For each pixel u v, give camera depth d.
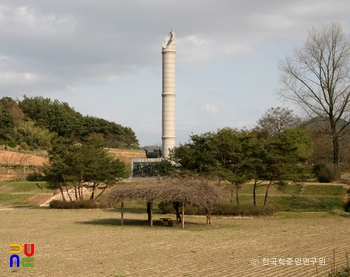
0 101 139.25
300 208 56.69
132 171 82.38
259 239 32.25
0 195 74.81
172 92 80.38
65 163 63.47
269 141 55.78
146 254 26.36
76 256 26.09
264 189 66.00
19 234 36.91
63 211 58.69
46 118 136.88
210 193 41.28
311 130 82.94
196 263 23.20
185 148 57.00
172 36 81.31
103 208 61.69
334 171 70.62
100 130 148.00
